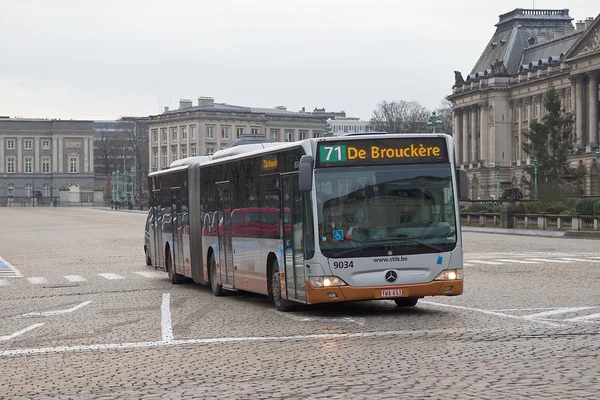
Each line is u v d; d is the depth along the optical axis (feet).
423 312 68.80
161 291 95.76
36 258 162.30
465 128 611.06
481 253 148.87
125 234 249.75
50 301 89.04
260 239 75.15
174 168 104.01
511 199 295.28
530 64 552.82
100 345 57.06
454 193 66.49
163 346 55.67
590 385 38.99
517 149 570.87
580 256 136.56
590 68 471.62
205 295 89.61
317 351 51.24
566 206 253.44
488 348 50.08
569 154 358.64
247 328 62.85
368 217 65.26
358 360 47.52
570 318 62.54
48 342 59.41
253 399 38.47
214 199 87.51
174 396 39.78
